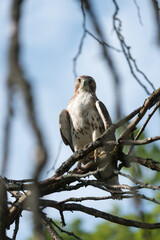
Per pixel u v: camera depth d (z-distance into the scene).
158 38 4.29
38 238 2.95
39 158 2.56
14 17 2.84
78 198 8.45
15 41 2.71
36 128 2.56
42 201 8.83
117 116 3.08
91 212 8.90
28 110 2.55
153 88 6.82
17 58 2.65
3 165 2.70
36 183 3.26
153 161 8.78
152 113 8.45
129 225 8.52
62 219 9.31
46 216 8.84
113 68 3.20
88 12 3.51
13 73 2.59
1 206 5.57
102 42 3.54
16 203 8.88
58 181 8.46
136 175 4.39
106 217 8.80
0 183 6.86
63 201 8.59
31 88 2.57
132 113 8.09
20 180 8.23
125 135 8.37
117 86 3.13
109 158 9.03
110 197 8.14
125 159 9.02
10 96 2.59
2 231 5.19
